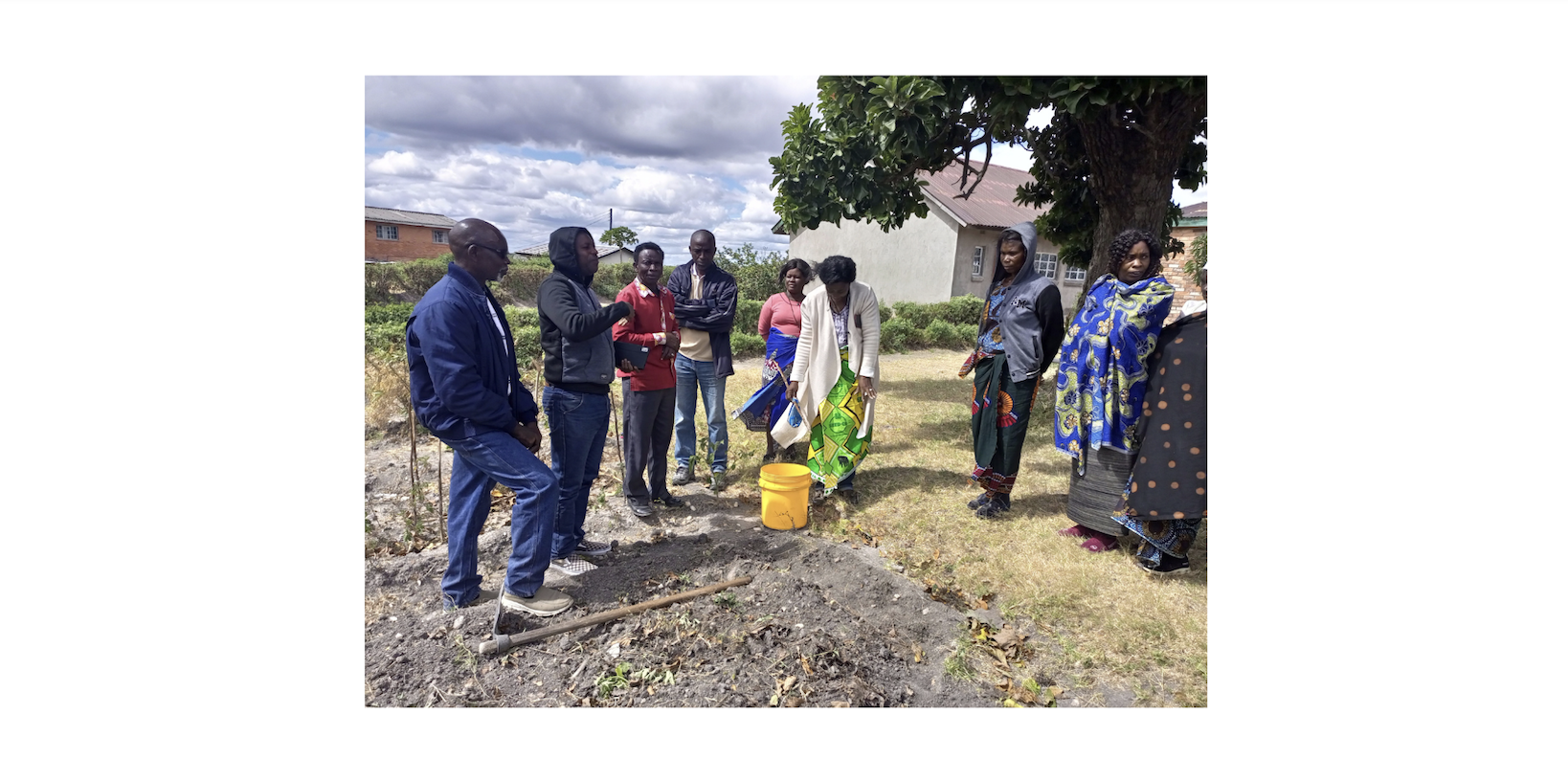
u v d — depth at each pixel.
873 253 19.38
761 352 12.88
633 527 4.26
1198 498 3.39
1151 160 6.82
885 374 10.49
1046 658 2.98
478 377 2.86
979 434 4.41
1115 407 3.65
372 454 5.73
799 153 6.75
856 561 3.75
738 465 5.47
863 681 2.76
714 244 4.75
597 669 2.80
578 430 3.46
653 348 4.09
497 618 2.96
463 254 2.89
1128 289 3.56
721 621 3.12
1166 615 3.23
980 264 18.19
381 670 2.77
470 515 3.14
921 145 6.05
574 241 3.38
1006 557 3.82
